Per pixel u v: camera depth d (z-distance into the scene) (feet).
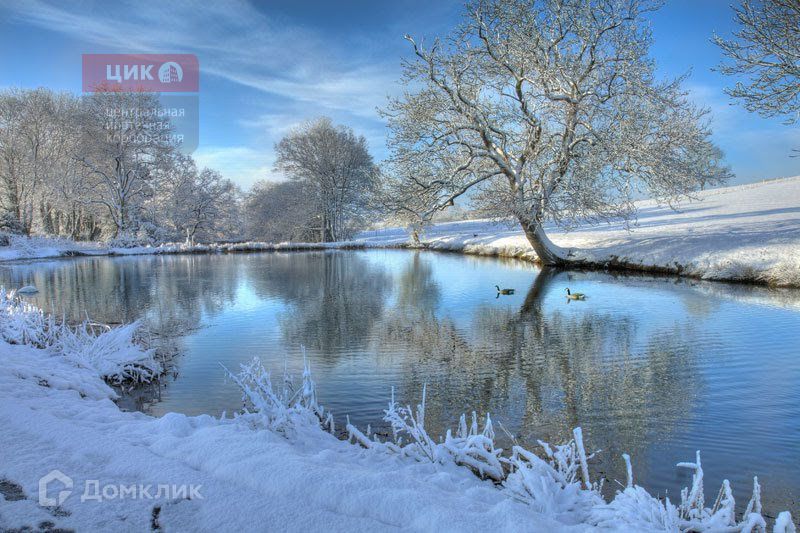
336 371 31.58
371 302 58.03
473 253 125.18
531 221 80.53
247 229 218.79
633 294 59.31
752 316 45.50
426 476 13.04
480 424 23.06
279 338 40.68
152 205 175.94
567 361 33.47
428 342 39.11
